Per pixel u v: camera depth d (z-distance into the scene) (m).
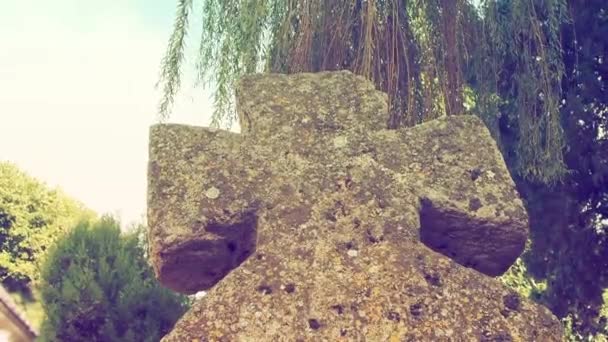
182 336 1.69
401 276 1.81
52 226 18.84
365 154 2.08
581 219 6.76
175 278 2.02
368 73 4.29
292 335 1.71
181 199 1.97
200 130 2.11
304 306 1.75
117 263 7.62
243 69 4.61
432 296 1.79
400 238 1.90
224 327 1.71
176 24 4.74
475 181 2.08
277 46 4.66
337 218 1.93
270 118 2.16
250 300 1.75
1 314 7.42
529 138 5.16
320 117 2.17
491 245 2.08
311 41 4.50
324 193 1.98
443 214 2.03
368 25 4.34
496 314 1.77
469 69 5.20
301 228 1.90
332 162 2.06
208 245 1.95
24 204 18.75
